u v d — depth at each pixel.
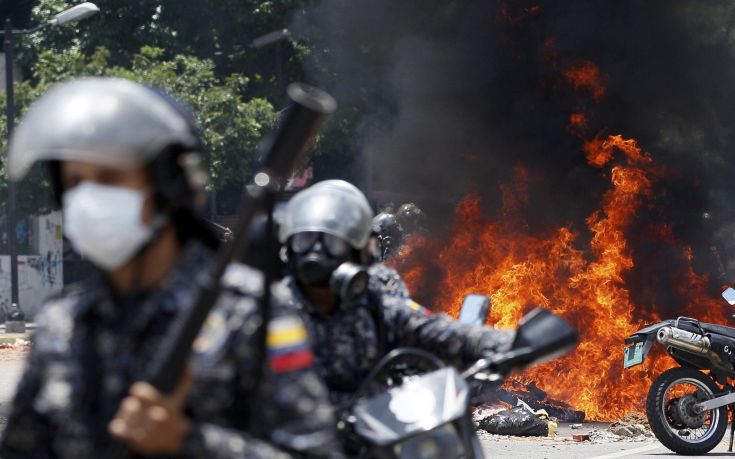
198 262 4.85
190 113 5.13
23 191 63.31
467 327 8.64
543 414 25.22
